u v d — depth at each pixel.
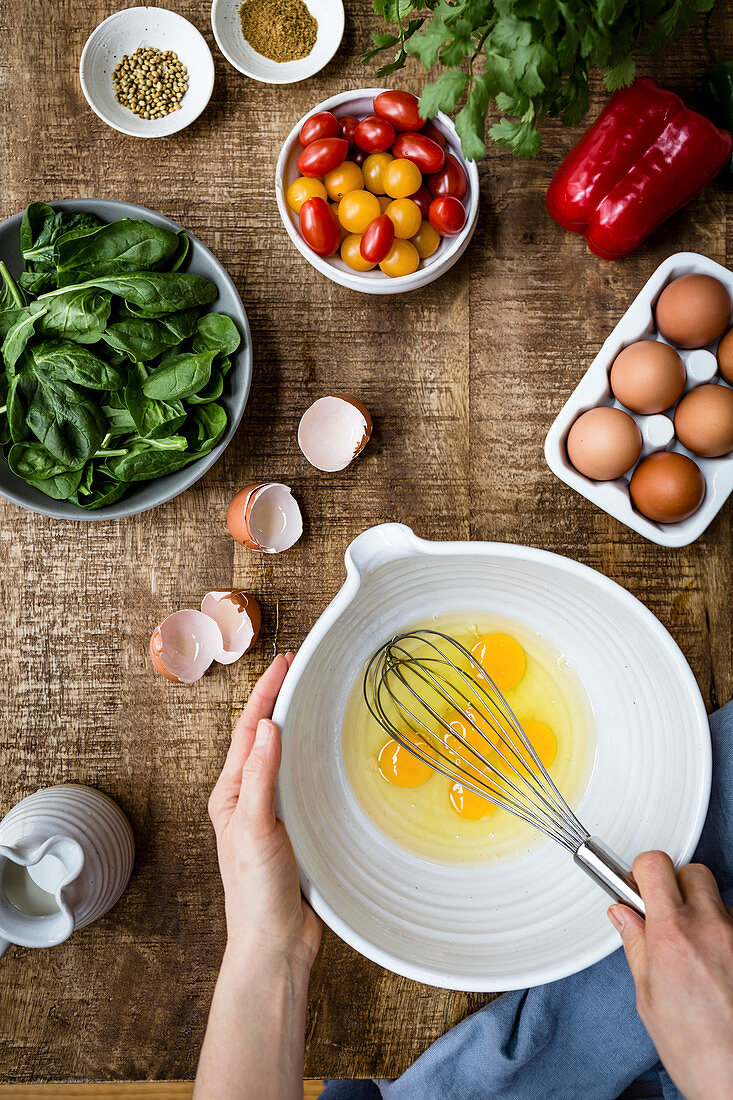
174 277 0.77
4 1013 0.82
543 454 0.83
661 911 0.66
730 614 0.83
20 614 0.83
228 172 0.83
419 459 0.83
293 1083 0.72
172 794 0.82
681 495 0.76
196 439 0.80
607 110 0.76
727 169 0.81
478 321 0.83
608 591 0.70
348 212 0.79
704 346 0.79
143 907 0.82
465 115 0.67
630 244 0.79
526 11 0.65
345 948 0.82
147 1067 0.82
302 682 0.75
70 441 0.78
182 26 0.82
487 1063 0.79
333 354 0.83
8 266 0.79
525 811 0.79
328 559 0.83
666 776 0.75
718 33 0.83
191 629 0.81
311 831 0.77
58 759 0.83
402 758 0.80
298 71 0.83
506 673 0.81
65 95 0.83
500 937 0.76
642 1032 0.80
